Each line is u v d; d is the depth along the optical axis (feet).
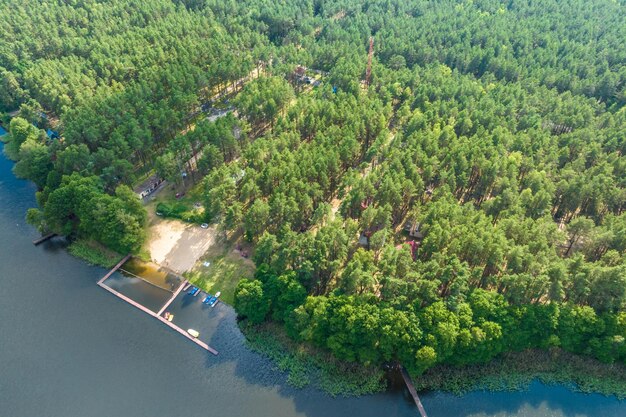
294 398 302.25
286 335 333.01
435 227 348.79
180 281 373.20
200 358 322.96
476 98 549.54
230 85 652.89
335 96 554.87
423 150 460.96
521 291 312.91
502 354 323.37
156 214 436.35
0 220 437.99
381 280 320.50
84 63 596.29
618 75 589.73
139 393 304.30
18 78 600.80
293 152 458.50
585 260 368.48
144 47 636.07
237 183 444.14
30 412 295.07
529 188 400.88
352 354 306.55
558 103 527.81
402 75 594.65
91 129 460.96
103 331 339.98
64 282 376.89
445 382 310.45
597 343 308.19
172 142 457.27
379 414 295.48
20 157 487.61
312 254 332.60
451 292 312.91
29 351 327.47
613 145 456.45
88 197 393.09
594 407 305.94
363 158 509.35
